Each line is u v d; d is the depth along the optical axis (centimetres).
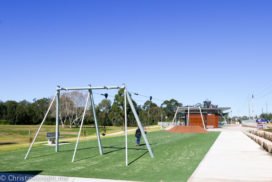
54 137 1909
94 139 2412
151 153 1248
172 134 3152
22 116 8300
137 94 1808
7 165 1043
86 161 1134
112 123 7512
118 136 2866
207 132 3528
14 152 1455
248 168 932
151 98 2042
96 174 852
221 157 1212
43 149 1598
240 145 1766
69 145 1842
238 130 4159
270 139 1777
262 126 4634
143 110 9338
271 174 827
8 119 8381
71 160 1166
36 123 8494
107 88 1266
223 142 2006
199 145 1781
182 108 5044
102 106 8519
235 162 1066
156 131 3931
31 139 2744
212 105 5306
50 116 7494
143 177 794
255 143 1911
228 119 11262
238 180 745
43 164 1064
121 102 6719
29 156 1299
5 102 8906
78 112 6931
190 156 1253
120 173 867
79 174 855
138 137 1781
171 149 1555
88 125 7450
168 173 855
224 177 784
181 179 759
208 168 936
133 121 7388
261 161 1091
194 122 5122
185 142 2028
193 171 884
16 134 3644
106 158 1216
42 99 8950
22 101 8925
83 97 6981
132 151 1473
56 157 1259
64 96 6794
